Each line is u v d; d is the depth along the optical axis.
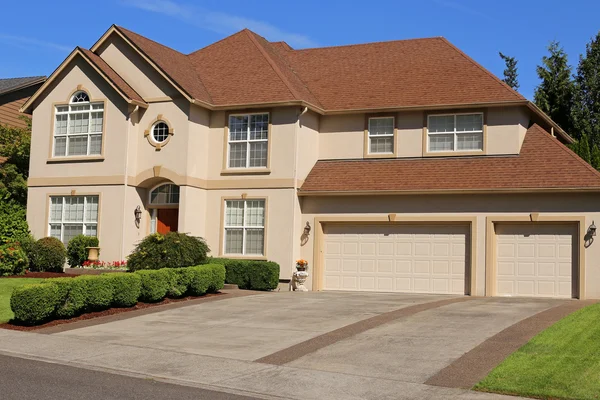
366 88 28.25
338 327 16.44
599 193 23.00
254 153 26.80
